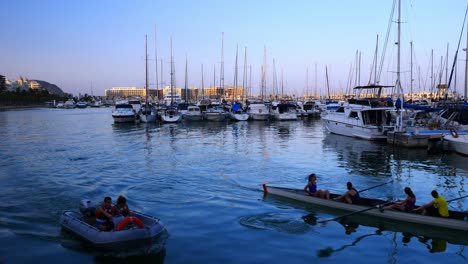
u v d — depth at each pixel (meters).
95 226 12.48
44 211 15.29
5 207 15.78
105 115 99.31
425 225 13.40
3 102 162.75
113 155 29.52
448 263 10.78
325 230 13.23
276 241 12.24
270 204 16.16
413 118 38.75
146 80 63.78
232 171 23.16
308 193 16.41
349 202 15.09
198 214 14.86
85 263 10.63
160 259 10.90
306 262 10.76
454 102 36.31
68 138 41.97
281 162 26.17
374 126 36.16
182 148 33.34
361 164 25.36
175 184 19.80
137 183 20.05
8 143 37.53
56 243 11.96
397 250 11.64
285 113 65.44
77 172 22.89
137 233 11.71
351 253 11.39
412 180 20.67
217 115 64.25
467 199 16.95
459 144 28.02
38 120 77.06
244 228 13.37
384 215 14.16
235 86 81.31
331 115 43.12
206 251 11.43
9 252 11.33
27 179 20.95
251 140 39.00
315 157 28.20
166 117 61.22
